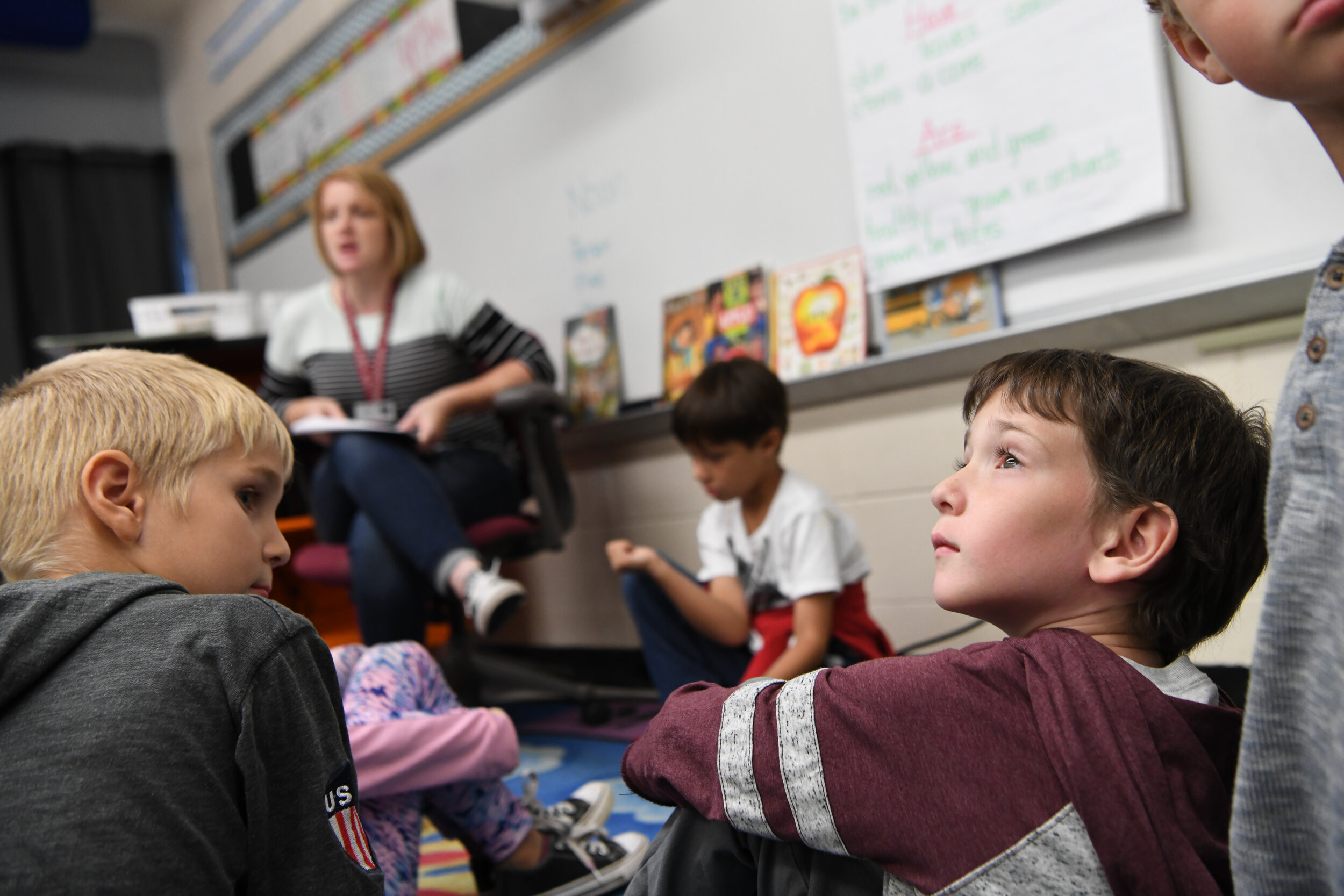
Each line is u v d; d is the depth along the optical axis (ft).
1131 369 1.78
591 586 7.61
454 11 8.46
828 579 4.33
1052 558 1.69
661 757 1.83
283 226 11.37
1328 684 1.25
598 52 7.17
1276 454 1.37
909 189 5.36
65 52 13.57
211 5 12.52
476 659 6.28
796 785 1.63
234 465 2.02
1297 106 1.36
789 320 6.00
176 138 14.07
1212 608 1.72
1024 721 1.52
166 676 1.61
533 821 3.51
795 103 5.96
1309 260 4.07
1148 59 4.43
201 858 1.54
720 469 4.58
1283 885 1.34
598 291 7.38
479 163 8.36
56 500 1.86
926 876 1.52
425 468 5.56
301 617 1.89
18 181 13.00
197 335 7.29
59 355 7.11
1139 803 1.40
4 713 1.57
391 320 6.59
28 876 1.42
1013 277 5.06
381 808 2.94
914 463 5.46
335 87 10.16
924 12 5.23
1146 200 4.45
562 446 7.55
